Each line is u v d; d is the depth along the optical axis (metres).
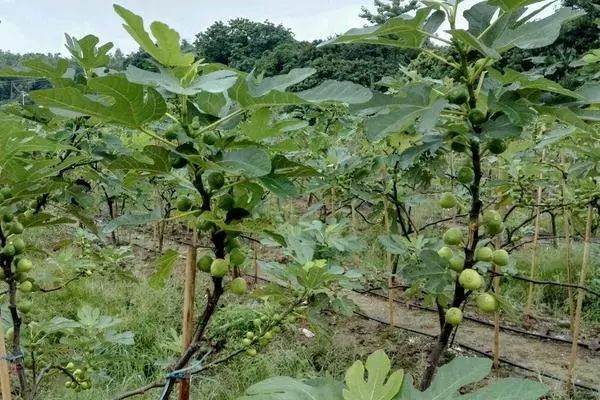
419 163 4.36
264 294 2.70
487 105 1.84
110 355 3.10
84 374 2.95
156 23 1.45
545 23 1.76
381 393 1.02
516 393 1.06
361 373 1.02
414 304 6.61
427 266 2.05
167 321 5.58
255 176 1.55
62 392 3.98
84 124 2.88
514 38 1.79
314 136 6.58
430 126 1.67
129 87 1.43
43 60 2.24
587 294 6.55
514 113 1.74
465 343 5.61
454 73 1.97
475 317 6.31
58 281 4.24
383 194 5.11
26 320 3.15
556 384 4.68
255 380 4.42
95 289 6.38
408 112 1.80
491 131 1.81
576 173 3.62
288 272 2.62
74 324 2.86
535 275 6.97
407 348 5.37
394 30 1.79
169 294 6.13
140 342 5.25
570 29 12.38
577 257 7.25
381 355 1.03
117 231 9.38
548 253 7.66
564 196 5.02
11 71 2.27
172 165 1.67
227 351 4.58
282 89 1.58
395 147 4.70
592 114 1.85
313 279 2.54
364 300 6.83
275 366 4.57
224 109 1.85
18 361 2.29
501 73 1.78
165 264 1.92
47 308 5.76
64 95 1.40
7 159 1.92
